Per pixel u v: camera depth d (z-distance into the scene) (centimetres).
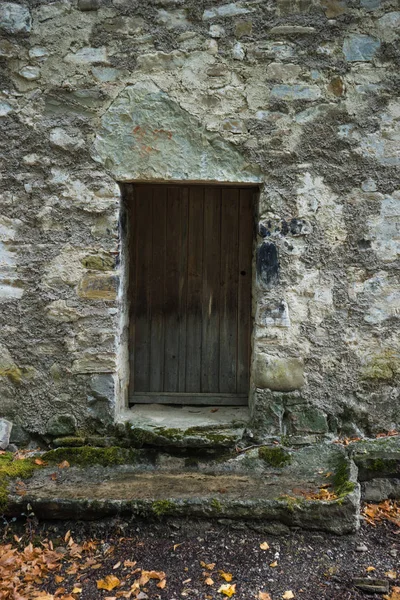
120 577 304
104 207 403
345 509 330
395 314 405
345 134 403
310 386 405
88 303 404
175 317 452
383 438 398
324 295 405
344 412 406
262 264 405
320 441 404
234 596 289
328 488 355
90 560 318
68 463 387
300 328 405
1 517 338
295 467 386
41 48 404
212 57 402
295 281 405
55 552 322
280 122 402
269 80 402
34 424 406
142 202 449
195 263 450
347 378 405
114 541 332
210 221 449
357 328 405
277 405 405
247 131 402
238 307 450
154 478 373
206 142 402
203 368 452
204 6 401
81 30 402
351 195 404
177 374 453
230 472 384
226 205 448
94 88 402
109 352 404
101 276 403
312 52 402
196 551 324
